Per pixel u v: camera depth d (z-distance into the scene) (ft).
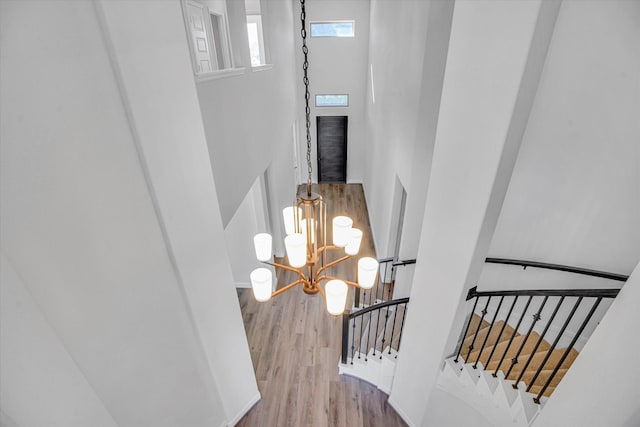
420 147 10.38
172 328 6.19
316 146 27.81
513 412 6.11
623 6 6.67
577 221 8.42
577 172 8.16
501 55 4.17
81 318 4.26
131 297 5.08
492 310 11.09
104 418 4.20
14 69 3.14
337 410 10.24
